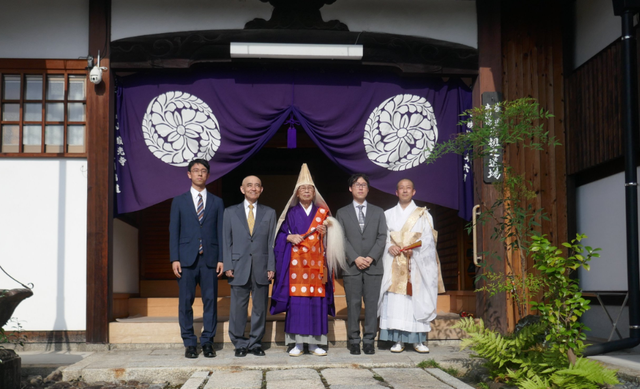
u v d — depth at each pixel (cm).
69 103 508
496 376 368
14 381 358
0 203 495
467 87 542
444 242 713
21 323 484
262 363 403
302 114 516
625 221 478
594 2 524
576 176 555
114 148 507
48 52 507
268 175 868
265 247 448
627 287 471
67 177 501
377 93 527
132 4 511
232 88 516
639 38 453
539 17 567
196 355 429
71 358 434
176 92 513
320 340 443
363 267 450
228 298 577
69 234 496
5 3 507
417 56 520
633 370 351
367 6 527
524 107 447
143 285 667
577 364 323
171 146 508
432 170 525
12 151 504
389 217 477
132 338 480
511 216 487
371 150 521
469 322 391
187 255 438
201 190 453
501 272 504
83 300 491
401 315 452
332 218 458
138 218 666
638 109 448
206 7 515
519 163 548
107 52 502
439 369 394
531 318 406
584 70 532
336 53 505
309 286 439
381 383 349
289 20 516
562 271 339
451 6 536
